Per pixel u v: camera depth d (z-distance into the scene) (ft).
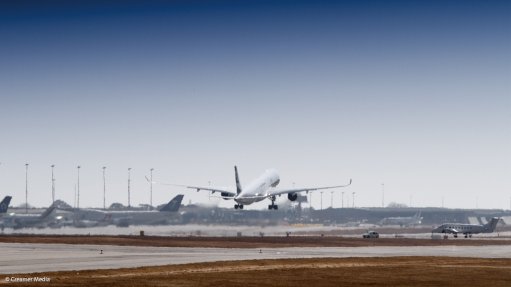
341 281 314.96
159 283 293.64
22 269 350.64
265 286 293.02
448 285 303.68
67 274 322.96
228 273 343.05
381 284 305.73
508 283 312.71
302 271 358.23
